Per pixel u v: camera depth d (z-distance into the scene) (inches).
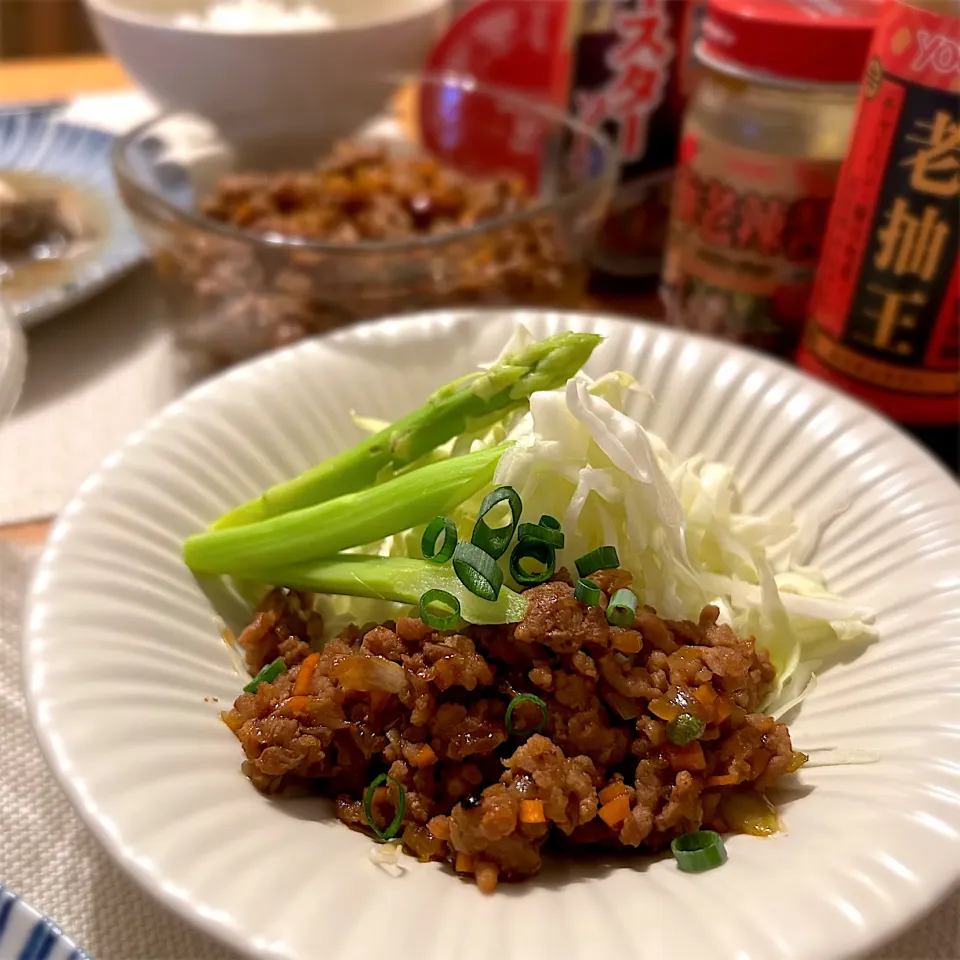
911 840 6.6
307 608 9.0
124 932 7.7
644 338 10.7
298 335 11.9
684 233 12.2
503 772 7.5
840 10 10.5
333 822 7.5
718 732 7.7
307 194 13.4
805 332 11.4
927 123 9.4
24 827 8.3
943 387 10.5
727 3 10.7
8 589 9.9
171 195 14.0
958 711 7.4
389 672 7.7
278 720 7.6
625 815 7.4
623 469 8.3
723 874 6.8
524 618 7.7
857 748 7.7
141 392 12.4
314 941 6.2
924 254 9.8
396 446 8.8
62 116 17.6
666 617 8.4
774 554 9.4
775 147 11.0
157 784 6.9
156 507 8.8
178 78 14.9
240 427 9.7
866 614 8.5
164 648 8.0
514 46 15.5
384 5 16.9
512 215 12.1
